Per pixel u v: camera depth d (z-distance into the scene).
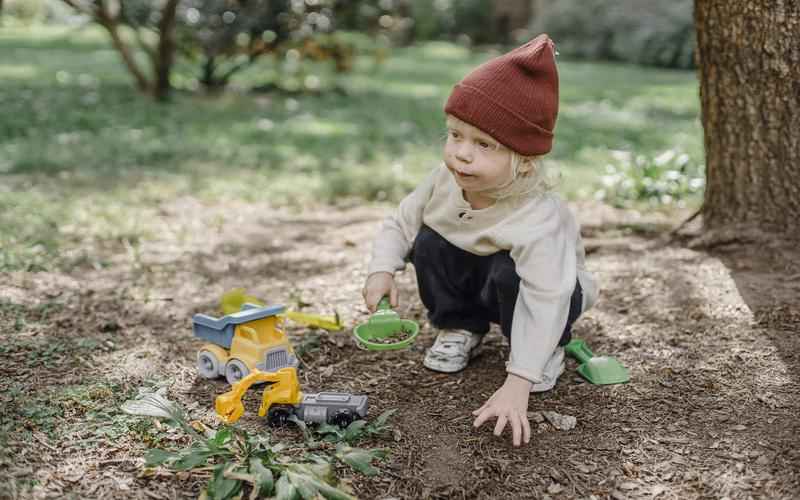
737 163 3.83
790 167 3.68
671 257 3.88
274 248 4.41
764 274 3.53
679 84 12.71
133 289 3.68
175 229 4.71
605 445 2.38
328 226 4.86
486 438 2.42
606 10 17.31
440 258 2.75
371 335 2.69
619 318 3.29
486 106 2.31
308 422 2.43
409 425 2.49
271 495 2.09
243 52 9.85
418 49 18.75
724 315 3.20
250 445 2.21
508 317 2.62
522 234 2.47
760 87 3.67
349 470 2.25
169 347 3.04
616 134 7.80
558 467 2.28
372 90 11.14
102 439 2.35
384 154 6.88
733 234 3.81
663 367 2.85
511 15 19.81
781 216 3.74
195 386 2.72
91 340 3.05
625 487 2.19
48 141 6.89
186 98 9.56
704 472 2.24
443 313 2.85
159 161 6.38
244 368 2.67
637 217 4.95
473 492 2.17
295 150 6.94
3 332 3.10
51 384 2.68
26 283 3.65
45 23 22.31
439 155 6.88
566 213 2.63
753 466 2.25
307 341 3.04
